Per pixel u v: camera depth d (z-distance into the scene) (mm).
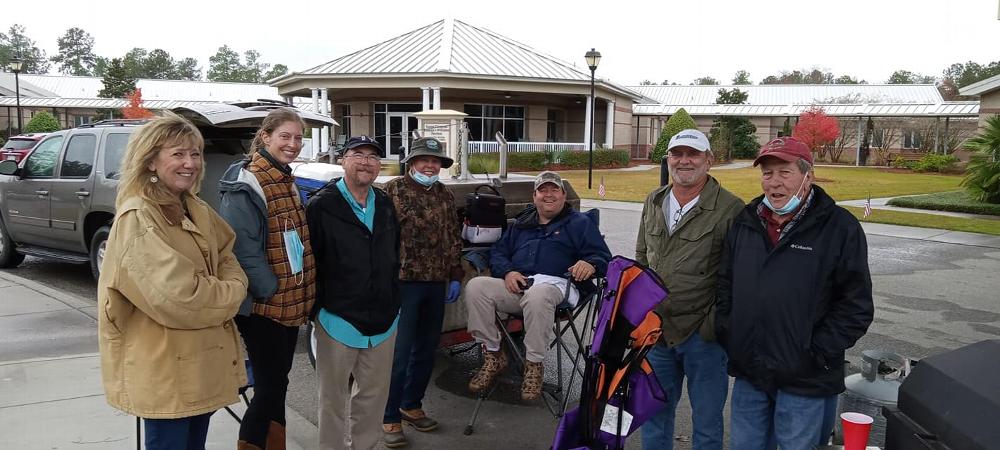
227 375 2955
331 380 3729
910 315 7859
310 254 3615
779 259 3035
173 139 2738
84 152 8062
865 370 3518
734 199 3613
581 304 4703
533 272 4648
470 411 4980
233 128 6910
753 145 45094
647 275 3271
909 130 45031
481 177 6141
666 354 3750
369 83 28234
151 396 2734
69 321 6621
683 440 4582
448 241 4484
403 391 4633
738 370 3186
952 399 2324
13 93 48906
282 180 3516
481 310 4539
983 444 2088
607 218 15672
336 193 3715
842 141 43281
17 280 8375
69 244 8328
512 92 32188
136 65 125250
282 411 3611
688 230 3613
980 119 25938
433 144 4344
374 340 3754
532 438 4539
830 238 2967
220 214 3355
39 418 4359
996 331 7234
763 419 3211
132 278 2621
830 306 3025
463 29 33406
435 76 27578
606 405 3209
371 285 3689
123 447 3975
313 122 6828
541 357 4383
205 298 2730
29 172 8711
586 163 32062
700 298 3592
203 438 3111
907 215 16922
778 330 3012
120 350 2768
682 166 3568
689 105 47500
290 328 3592
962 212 18000
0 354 5633
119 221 2691
